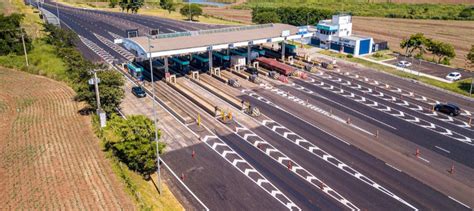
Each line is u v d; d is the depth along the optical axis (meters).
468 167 46.03
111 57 96.38
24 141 50.22
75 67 72.75
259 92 71.81
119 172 42.94
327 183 42.53
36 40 99.19
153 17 157.88
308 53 102.88
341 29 106.88
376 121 59.19
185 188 41.44
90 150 48.19
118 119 48.22
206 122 58.25
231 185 42.03
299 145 51.22
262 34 87.44
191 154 48.75
